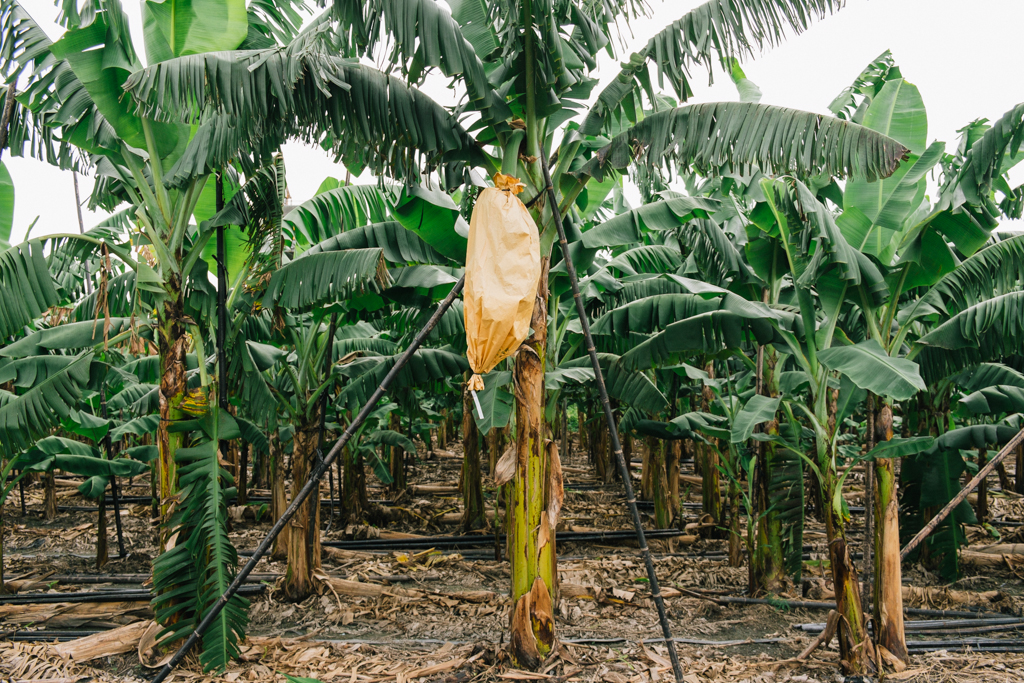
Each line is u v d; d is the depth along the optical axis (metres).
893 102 5.12
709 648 5.48
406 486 13.91
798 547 5.93
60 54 4.36
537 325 4.67
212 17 4.89
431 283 5.99
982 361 5.49
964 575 7.60
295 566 6.79
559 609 6.35
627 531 9.56
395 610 6.52
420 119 4.37
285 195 5.51
